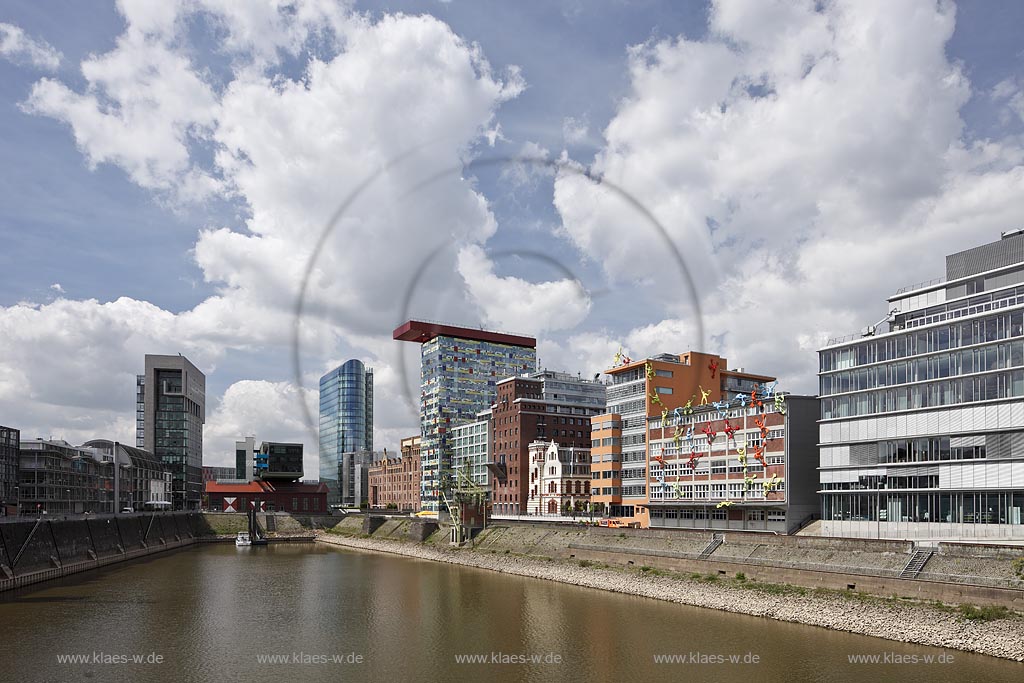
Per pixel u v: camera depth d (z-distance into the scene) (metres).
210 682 59.91
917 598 71.69
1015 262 98.19
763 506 111.19
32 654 68.56
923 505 91.12
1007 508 82.31
